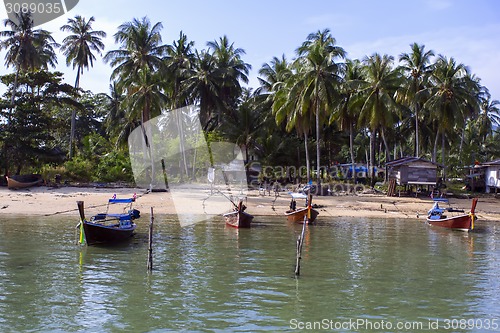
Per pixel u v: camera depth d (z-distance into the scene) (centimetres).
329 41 4734
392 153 8625
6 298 1330
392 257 2014
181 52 5809
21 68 5291
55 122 5466
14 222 2698
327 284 1550
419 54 5369
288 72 5056
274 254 2003
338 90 4775
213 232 2541
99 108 8144
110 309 1259
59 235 2292
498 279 1662
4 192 4078
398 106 4962
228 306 1305
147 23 5162
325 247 2206
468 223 2780
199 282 1536
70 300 1325
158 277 1582
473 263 1922
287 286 1515
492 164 5281
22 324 1143
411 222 3164
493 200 4641
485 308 1339
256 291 1451
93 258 1836
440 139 6519
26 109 5000
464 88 5206
